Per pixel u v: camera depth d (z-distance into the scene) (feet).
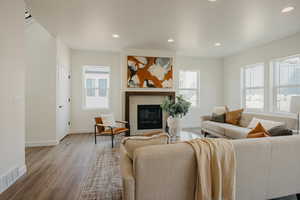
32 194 6.12
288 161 5.03
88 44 14.57
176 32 11.81
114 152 10.80
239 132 10.53
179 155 4.03
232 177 4.24
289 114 12.98
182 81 19.62
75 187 6.60
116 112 17.48
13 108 6.88
